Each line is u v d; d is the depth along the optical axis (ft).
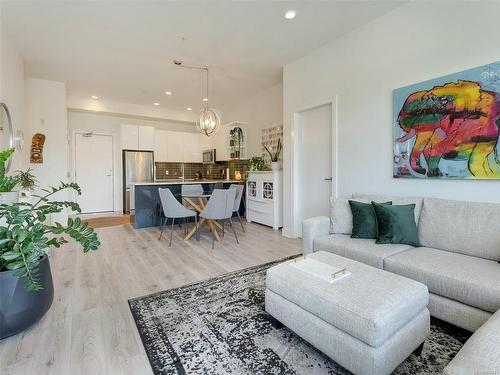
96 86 16.83
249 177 17.93
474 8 7.30
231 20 9.75
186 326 5.84
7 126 10.18
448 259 6.18
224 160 22.29
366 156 10.05
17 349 5.07
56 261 10.07
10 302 5.30
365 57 10.02
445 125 7.86
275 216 15.65
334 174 11.15
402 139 8.89
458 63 7.61
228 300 7.02
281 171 15.74
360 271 5.43
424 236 7.41
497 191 7.03
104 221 18.12
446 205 7.31
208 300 7.02
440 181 8.09
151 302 6.91
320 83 11.84
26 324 5.54
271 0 8.65
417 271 5.89
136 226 15.84
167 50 12.07
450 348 5.06
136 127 21.98
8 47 10.45
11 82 10.85
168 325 5.88
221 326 5.85
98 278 8.50
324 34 10.71
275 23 9.96
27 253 5.15
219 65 13.74
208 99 20.16
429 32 8.21
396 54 9.06
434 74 8.13
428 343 5.21
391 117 9.24
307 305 4.78
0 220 5.98
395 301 4.28
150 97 19.44
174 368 4.60
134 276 8.66
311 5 8.89
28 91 14.98
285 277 5.33
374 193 9.82
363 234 8.03
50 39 10.97
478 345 2.93
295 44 11.54
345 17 9.55
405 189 8.95
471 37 7.36
